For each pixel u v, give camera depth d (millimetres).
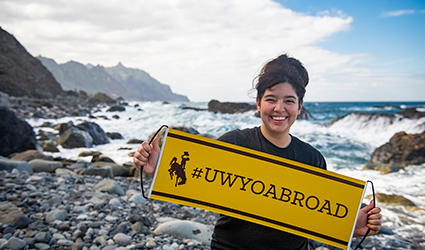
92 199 4930
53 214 3986
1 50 59500
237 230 1823
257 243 1799
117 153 12008
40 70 67688
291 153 1881
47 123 20406
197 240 3951
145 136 17344
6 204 3990
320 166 1964
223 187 1802
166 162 1784
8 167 6441
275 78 1693
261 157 1815
